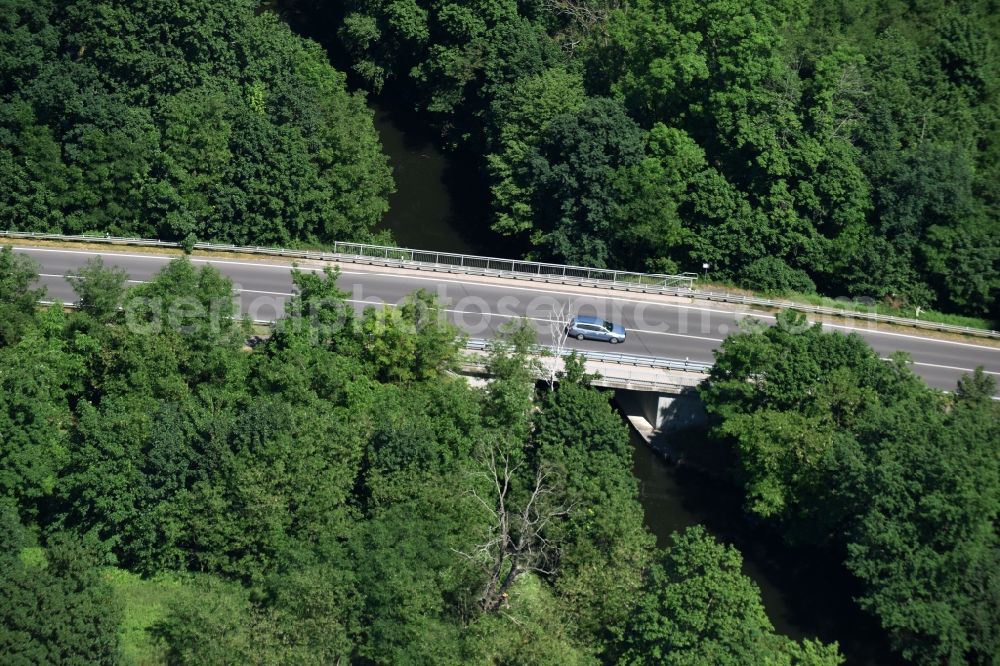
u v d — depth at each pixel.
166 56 114.00
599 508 77.31
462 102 133.62
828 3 131.88
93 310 88.50
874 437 83.06
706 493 93.94
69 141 110.69
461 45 131.50
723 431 89.00
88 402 82.12
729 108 114.44
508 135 118.75
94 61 113.50
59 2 115.38
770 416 86.81
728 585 69.81
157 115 113.56
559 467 79.88
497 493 79.44
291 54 124.25
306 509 74.50
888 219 114.62
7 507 73.81
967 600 77.12
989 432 83.12
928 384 100.81
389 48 137.88
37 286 101.19
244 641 65.25
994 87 125.38
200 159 110.12
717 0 114.06
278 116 115.62
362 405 83.69
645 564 75.62
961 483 76.81
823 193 113.38
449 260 113.88
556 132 114.44
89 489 75.00
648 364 97.69
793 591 85.94
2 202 109.31
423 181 132.38
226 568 73.94
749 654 68.69
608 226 113.25
